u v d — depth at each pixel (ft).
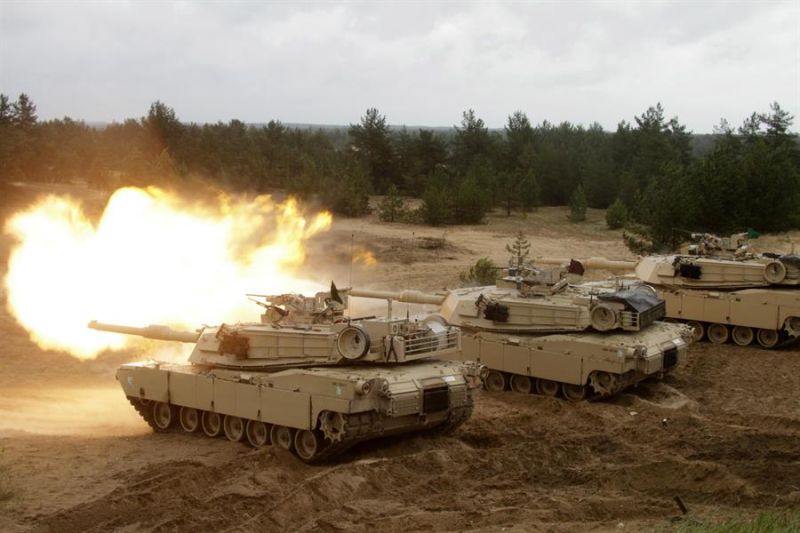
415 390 66.74
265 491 58.13
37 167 275.39
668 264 118.83
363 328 68.08
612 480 59.98
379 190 333.01
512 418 78.89
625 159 365.81
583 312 88.58
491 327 92.68
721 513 53.01
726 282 114.83
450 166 353.72
